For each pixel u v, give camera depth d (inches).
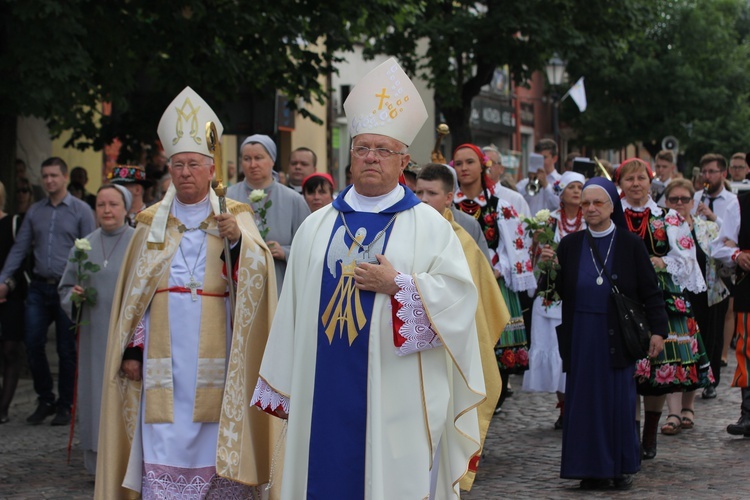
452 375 241.9
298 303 239.5
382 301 231.3
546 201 631.2
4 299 490.3
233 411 278.4
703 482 353.4
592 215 352.5
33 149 861.2
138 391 285.3
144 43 654.5
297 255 242.1
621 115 1609.3
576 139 1776.6
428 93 1301.7
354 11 715.4
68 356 482.3
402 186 243.4
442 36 1058.1
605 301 348.5
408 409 230.7
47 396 488.7
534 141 1921.8
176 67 666.2
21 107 557.6
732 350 718.5
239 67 679.7
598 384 344.5
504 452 407.8
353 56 1289.4
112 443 284.0
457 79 1112.2
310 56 729.0
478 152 405.1
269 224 383.6
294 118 1171.9
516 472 374.0
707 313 491.8
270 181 389.7
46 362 488.4
